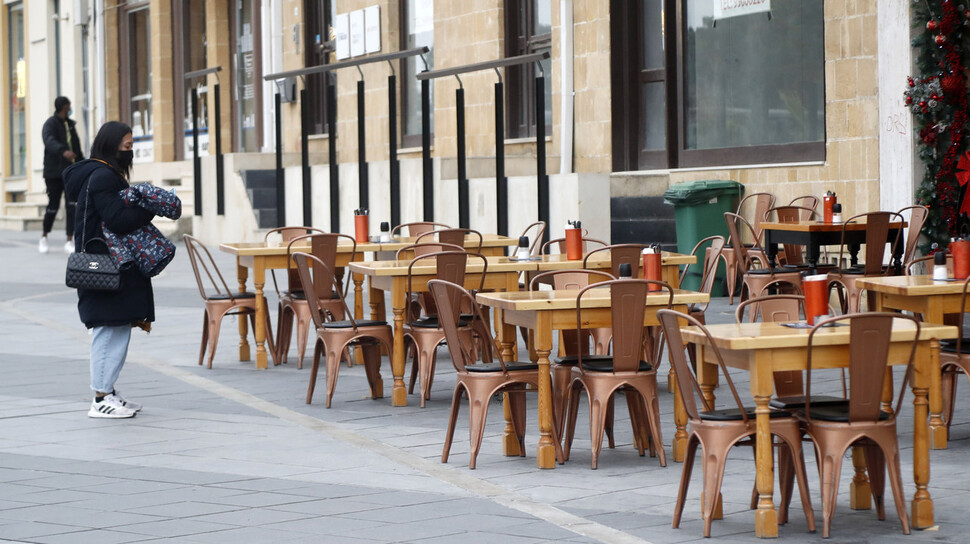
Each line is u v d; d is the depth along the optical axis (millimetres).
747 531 8312
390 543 8078
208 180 34406
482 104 27984
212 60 39031
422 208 26750
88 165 12523
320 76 34219
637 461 10516
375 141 31703
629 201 23516
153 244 12633
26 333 19609
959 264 11141
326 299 15672
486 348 13625
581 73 25578
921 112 18750
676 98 24188
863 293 18734
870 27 19531
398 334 13336
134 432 12047
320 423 12359
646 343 13023
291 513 8922
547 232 23531
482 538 8164
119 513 9023
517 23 27438
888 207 19375
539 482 9812
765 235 18078
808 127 21422
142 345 18062
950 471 9859
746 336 8180
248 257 16250
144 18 43469
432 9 29844
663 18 24234
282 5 35312
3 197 52188
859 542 8023
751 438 8336
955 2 18578
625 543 8023
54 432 12117
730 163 22891
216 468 10438
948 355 10828
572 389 10617
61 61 47594
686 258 13922
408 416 12695
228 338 18859
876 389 8109
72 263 12406
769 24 22094
